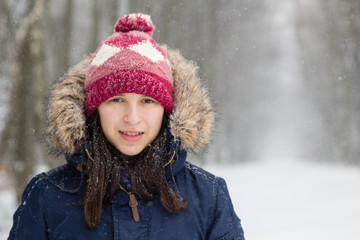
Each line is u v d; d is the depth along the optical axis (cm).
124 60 145
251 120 3294
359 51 1788
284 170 1856
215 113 170
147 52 149
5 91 532
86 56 172
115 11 888
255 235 536
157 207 149
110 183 148
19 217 150
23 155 528
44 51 561
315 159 2961
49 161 562
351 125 1927
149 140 149
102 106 146
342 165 2044
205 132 158
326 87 2064
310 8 2114
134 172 149
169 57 167
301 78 2642
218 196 159
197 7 1312
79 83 156
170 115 152
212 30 1441
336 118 2017
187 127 148
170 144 152
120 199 147
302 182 1266
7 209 498
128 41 150
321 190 1044
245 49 2227
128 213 147
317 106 2417
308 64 2175
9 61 532
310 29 2108
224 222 157
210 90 173
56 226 145
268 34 2494
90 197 142
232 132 2670
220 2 1505
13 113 531
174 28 1148
